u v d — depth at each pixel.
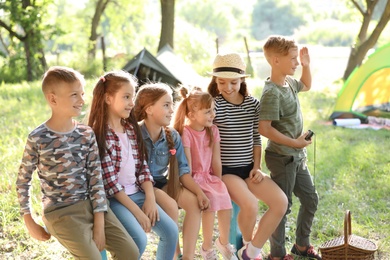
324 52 36.12
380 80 9.52
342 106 9.84
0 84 18.81
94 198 3.12
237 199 3.73
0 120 9.50
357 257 3.64
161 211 3.40
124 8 31.47
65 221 3.03
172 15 18.00
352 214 5.30
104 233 3.12
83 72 20.42
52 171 3.04
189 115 3.75
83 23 30.53
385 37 27.92
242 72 3.85
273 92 3.77
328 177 6.45
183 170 3.62
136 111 3.61
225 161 3.88
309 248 4.22
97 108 3.35
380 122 9.45
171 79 9.54
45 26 19.98
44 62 20.53
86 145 3.13
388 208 5.38
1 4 19.33
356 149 7.65
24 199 3.08
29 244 4.45
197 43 22.73
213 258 3.72
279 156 3.88
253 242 3.74
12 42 20.73
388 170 6.63
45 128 3.06
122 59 21.36
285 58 3.77
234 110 3.88
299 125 3.95
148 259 4.26
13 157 6.76
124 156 3.40
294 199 5.71
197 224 3.54
